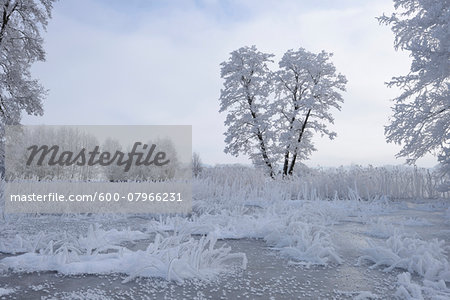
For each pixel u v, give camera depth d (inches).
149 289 104.5
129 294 99.8
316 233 173.0
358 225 234.1
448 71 370.3
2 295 99.3
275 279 116.2
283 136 800.9
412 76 395.5
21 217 262.7
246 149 901.2
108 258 136.4
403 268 131.5
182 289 104.7
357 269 130.3
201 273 118.2
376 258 139.7
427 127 405.7
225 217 230.5
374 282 114.0
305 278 117.7
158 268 118.5
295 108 861.2
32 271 124.0
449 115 394.6
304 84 885.2
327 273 124.3
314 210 250.4
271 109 852.6
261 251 159.8
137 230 215.2
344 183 422.3
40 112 765.9
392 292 104.3
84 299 96.5
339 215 261.4
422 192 413.7
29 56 789.9
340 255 151.3
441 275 117.3
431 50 364.2
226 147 898.1
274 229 178.7
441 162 345.1
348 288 107.6
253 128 849.5
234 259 144.4
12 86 735.1
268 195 381.4
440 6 369.1
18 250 156.2
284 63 869.2
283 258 146.3
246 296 99.0
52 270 125.2
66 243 143.4
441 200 367.2
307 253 144.9
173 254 128.0
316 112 850.8
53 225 231.6
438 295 98.8
